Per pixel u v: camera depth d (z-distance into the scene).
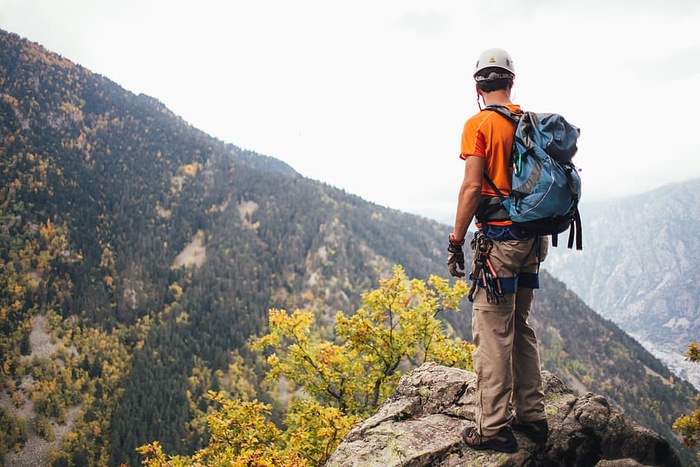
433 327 11.81
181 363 159.88
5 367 155.00
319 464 9.02
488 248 3.14
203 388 146.38
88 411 139.75
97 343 173.88
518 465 3.36
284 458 8.80
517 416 3.56
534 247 3.11
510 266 3.11
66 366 161.88
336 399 12.23
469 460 3.44
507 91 3.27
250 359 161.62
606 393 182.75
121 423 131.38
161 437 124.25
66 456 125.19
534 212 2.88
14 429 132.12
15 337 168.12
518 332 3.53
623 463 3.44
